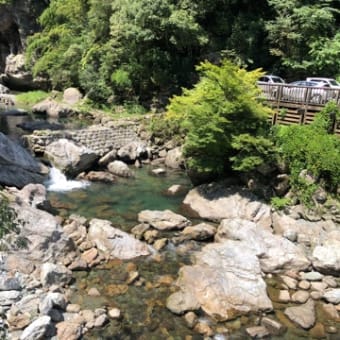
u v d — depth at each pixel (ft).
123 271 31.78
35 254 30.71
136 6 82.69
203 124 47.80
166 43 91.40
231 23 96.78
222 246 34.40
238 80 46.75
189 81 92.38
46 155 57.26
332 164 42.93
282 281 31.83
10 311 24.84
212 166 49.06
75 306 26.30
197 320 26.13
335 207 42.14
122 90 94.17
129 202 48.08
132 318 26.00
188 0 90.58
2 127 78.18
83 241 35.35
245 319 26.58
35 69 115.44
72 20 113.70
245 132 47.60
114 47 92.63
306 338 25.12
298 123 55.31
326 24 85.51
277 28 87.61
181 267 32.58
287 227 40.63
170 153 67.00
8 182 47.62
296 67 86.48
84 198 48.39
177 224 40.50
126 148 66.18
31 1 129.59
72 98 102.99
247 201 45.34
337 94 51.39
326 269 33.09
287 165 45.52
